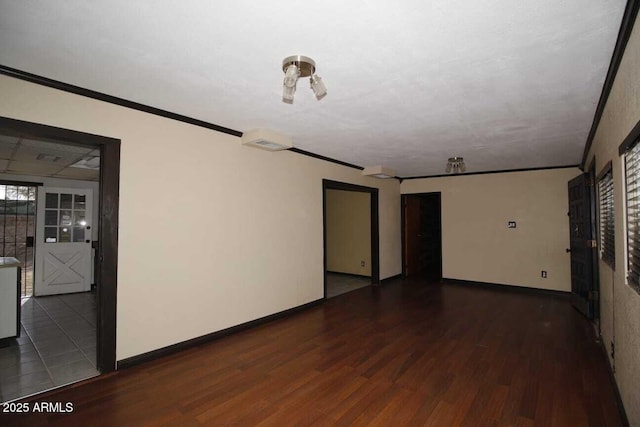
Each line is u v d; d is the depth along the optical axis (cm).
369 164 543
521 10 151
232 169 351
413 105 273
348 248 727
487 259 607
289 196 426
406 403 220
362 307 462
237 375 258
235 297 353
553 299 510
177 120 301
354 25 162
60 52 190
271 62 202
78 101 242
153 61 201
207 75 221
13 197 610
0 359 285
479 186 618
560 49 185
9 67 209
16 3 145
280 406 216
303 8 149
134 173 272
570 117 303
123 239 265
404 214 705
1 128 211
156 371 263
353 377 255
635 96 161
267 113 296
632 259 194
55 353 298
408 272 715
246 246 366
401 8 149
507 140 385
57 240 567
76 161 454
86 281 586
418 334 351
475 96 254
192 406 215
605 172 268
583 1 145
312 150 444
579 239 437
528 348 312
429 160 509
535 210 564
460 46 182
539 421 200
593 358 290
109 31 168
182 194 305
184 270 306
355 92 246
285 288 418
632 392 183
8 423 196
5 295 321
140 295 275
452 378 253
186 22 160
